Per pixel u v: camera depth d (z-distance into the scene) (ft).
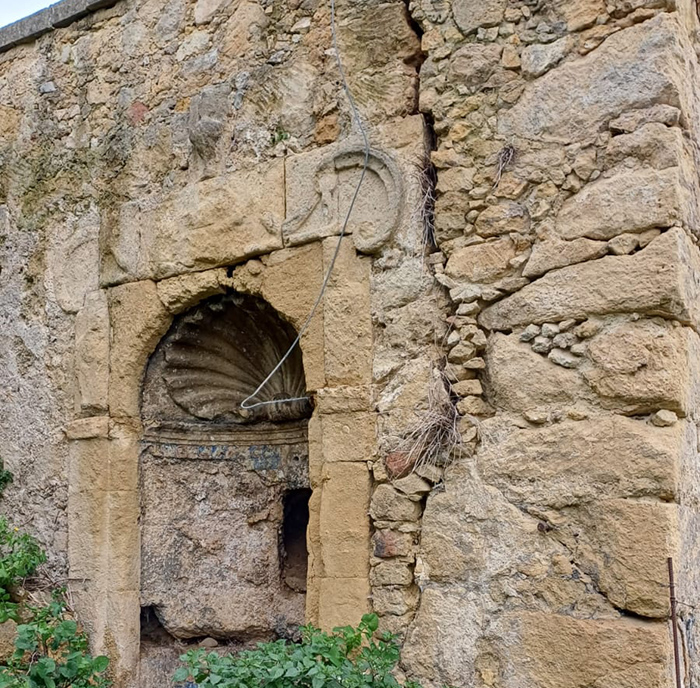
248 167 15.64
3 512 18.34
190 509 17.31
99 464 16.71
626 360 11.73
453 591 12.71
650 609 11.14
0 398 18.79
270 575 17.62
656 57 12.04
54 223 18.31
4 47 19.57
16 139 19.31
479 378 13.11
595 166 12.32
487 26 13.47
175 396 17.26
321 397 14.17
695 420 12.11
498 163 13.11
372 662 12.50
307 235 14.75
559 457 12.06
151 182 16.88
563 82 12.70
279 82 15.53
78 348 17.37
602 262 12.05
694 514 11.91
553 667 11.72
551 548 12.01
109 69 17.93
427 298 13.58
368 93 14.49
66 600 16.80
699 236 12.48
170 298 16.31
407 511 13.23
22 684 13.57
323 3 15.24
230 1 16.37
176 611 16.92
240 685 11.85
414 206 13.82
